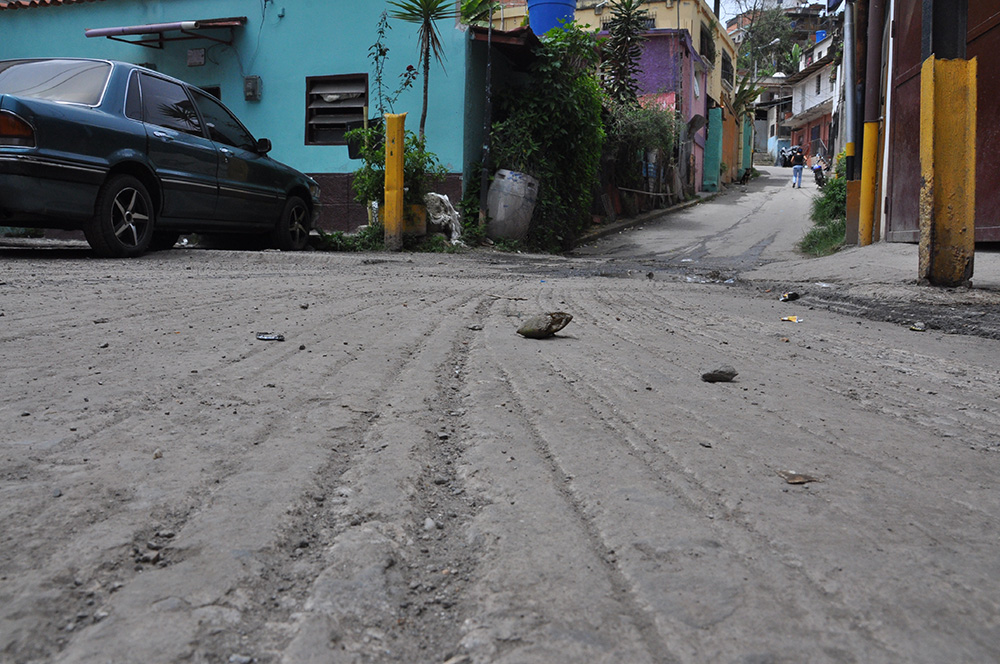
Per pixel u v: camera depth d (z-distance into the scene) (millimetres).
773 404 2496
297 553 1277
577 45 12891
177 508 1425
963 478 1770
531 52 12719
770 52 62094
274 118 13000
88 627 1021
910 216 8281
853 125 10469
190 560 1221
